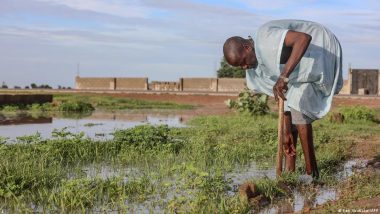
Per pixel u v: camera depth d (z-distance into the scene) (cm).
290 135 759
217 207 580
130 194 663
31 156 911
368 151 1070
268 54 679
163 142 1098
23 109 2895
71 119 2191
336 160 942
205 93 4234
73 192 632
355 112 1923
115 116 2452
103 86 5494
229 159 946
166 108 3259
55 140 1052
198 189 671
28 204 623
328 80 713
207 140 1158
